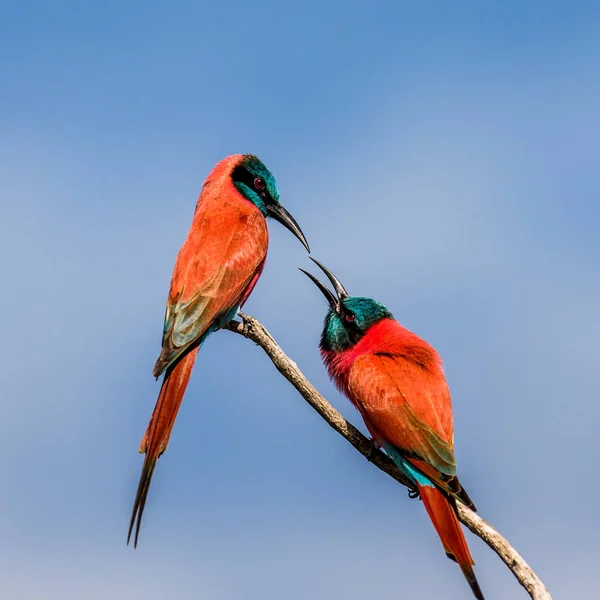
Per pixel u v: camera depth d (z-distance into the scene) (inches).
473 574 382.0
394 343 462.6
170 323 462.6
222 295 477.1
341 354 476.1
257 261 502.9
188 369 445.4
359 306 475.8
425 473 417.1
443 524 397.1
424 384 439.2
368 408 438.6
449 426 430.3
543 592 354.9
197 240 495.5
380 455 442.9
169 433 424.5
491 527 382.9
